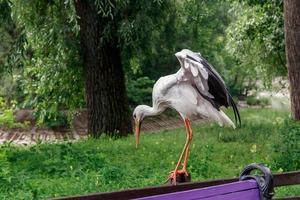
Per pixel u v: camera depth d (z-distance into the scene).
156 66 29.22
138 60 15.85
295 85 12.73
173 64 29.19
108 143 12.51
